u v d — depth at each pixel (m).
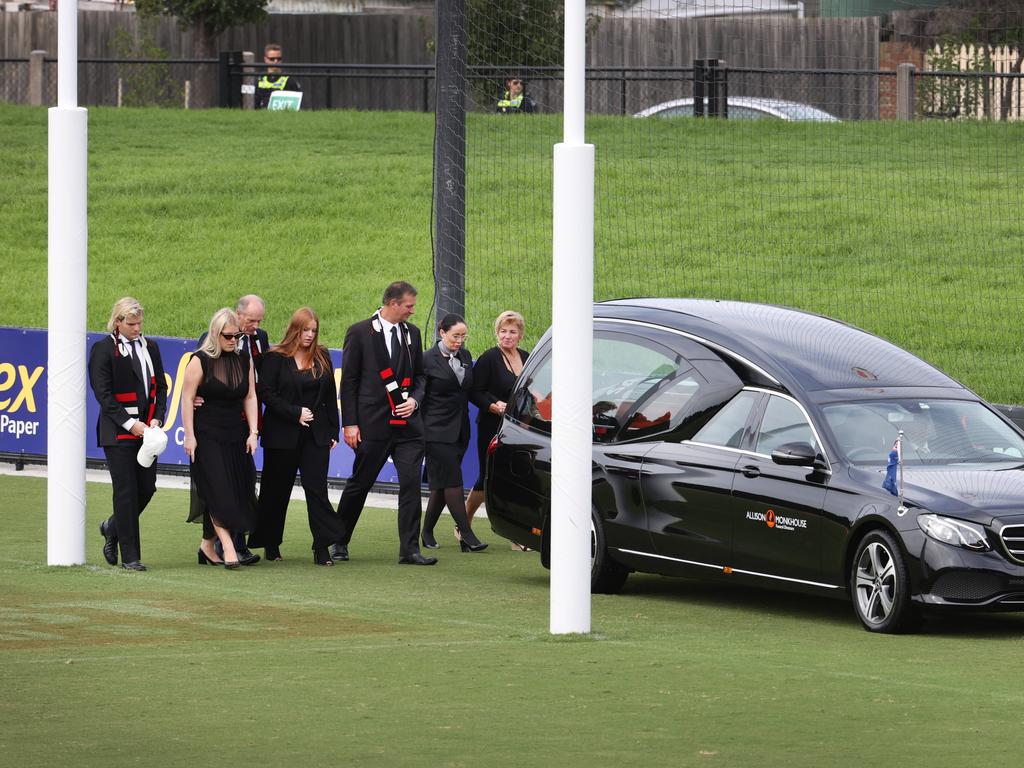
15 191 111.12
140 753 24.77
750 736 26.19
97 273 98.50
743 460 42.03
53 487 46.19
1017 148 98.44
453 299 58.88
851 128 104.62
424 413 51.22
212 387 46.56
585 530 36.47
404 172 111.19
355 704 28.56
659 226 93.69
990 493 38.75
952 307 81.94
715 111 108.62
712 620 40.25
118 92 133.62
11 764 24.00
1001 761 24.59
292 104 129.00
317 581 45.12
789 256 89.31
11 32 136.88
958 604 37.62
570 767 24.05
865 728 26.86
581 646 35.09
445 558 50.00
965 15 89.56
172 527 55.03
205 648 34.38
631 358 45.72
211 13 129.50
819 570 40.00
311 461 48.16
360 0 137.25
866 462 40.47
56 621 37.81
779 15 108.00
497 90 101.38
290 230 102.88
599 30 112.81
